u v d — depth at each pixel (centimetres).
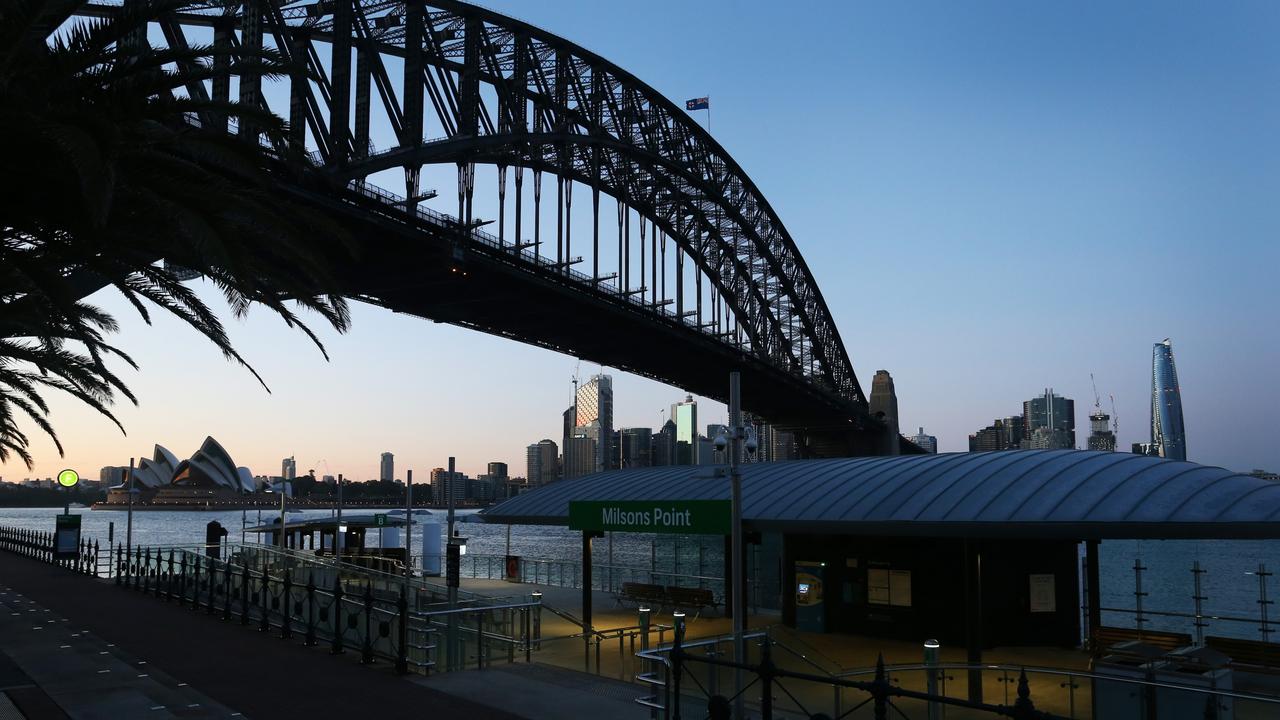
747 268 14500
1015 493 2300
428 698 1337
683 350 11119
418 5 7044
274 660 1606
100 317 2386
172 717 1167
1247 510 1977
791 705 1563
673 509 2528
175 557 3161
